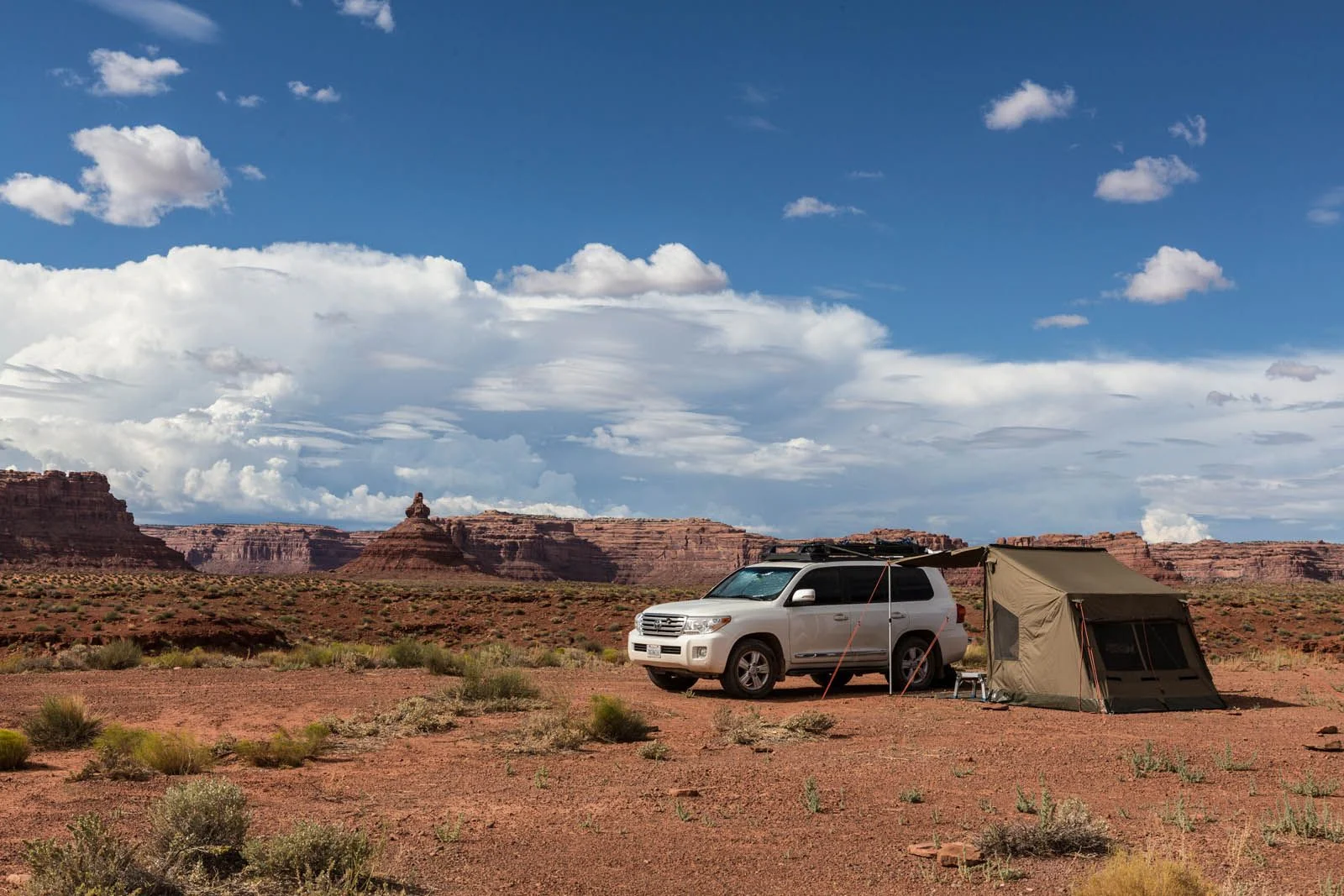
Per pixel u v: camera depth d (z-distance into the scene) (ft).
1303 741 37.06
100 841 17.75
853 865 21.01
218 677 62.39
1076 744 36.52
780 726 40.47
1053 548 50.96
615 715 38.37
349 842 19.74
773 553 57.72
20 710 45.21
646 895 19.08
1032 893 18.97
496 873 20.30
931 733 39.47
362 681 59.26
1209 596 262.67
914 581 55.36
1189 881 17.02
